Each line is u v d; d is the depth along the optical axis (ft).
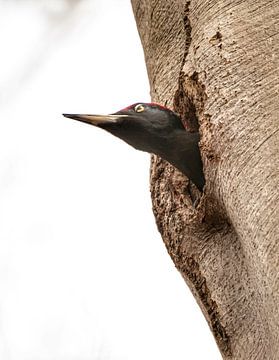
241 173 32.71
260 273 31.04
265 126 32.71
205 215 36.78
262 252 30.76
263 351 33.14
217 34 36.22
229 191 33.32
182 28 41.37
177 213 38.40
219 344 35.60
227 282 35.60
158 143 39.68
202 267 36.76
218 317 35.76
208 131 34.94
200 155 39.14
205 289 36.73
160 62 42.22
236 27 35.78
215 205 36.04
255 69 34.32
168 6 42.01
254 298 33.71
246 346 34.06
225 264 35.94
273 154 31.86
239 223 32.76
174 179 39.88
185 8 39.34
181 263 37.91
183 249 37.65
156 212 39.88
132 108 40.45
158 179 40.52
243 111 33.68
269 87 33.53
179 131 39.78
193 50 37.52
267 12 35.37
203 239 37.06
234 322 34.88
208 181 35.32
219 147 34.04
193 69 37.14
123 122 39.96
